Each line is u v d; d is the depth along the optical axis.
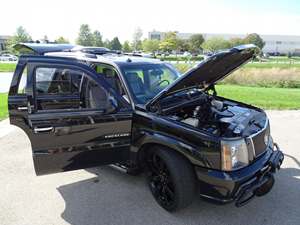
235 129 3.31
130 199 3.79
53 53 4.89
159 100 3.50
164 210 3.54
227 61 3.72
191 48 83.75
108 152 3.62
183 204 3.31
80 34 92.69
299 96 11.54
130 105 3.67
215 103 4.36
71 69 3.36
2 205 3.67
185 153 3.14
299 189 3.98
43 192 3.99
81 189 4.06
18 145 5.76
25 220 3.38
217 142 2.98
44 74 3.44
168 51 80.50
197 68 3.31
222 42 83.81
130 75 3.95
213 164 3.03
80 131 3.41
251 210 3.52
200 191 3.16
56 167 3.48
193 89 4.46
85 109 3.39
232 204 3.63
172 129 3.25
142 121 3.50
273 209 3.53
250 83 17.70
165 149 3.35
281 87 16.91
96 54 4.79
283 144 5.78
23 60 3.29
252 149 3.23
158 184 3.64
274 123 7.42
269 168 3.40
